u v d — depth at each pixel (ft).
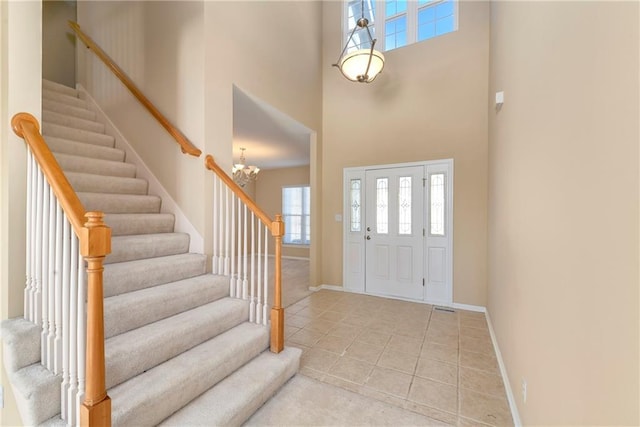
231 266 8.30
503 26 8.07
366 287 14.55
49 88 10.71
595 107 2.88
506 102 7.45
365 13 14.99
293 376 7.18
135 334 5.64
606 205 2.65
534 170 4.92
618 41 2.47
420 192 13.25
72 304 4.14
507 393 6.57
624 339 2.34
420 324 10.61
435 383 6.99
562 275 3.65
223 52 9.18
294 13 13.00
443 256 12.80
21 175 5.20
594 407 2.81
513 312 6.38
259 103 11.14
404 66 13.61
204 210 8.57
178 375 5.23
